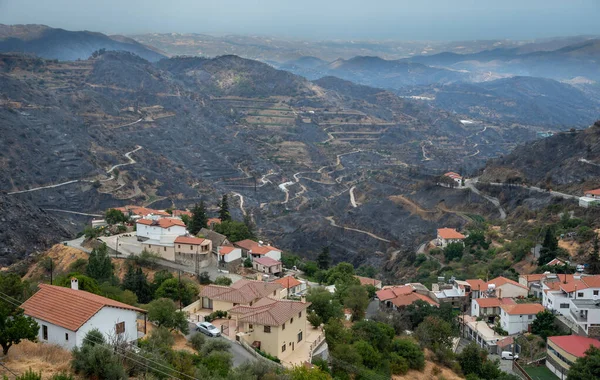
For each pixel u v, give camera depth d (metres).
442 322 113.56
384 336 99.44
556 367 101.94
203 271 140.75
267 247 157.88
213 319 94.38
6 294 83.50
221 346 76.81
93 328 65.19
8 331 60.03
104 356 57.34
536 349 109.94
